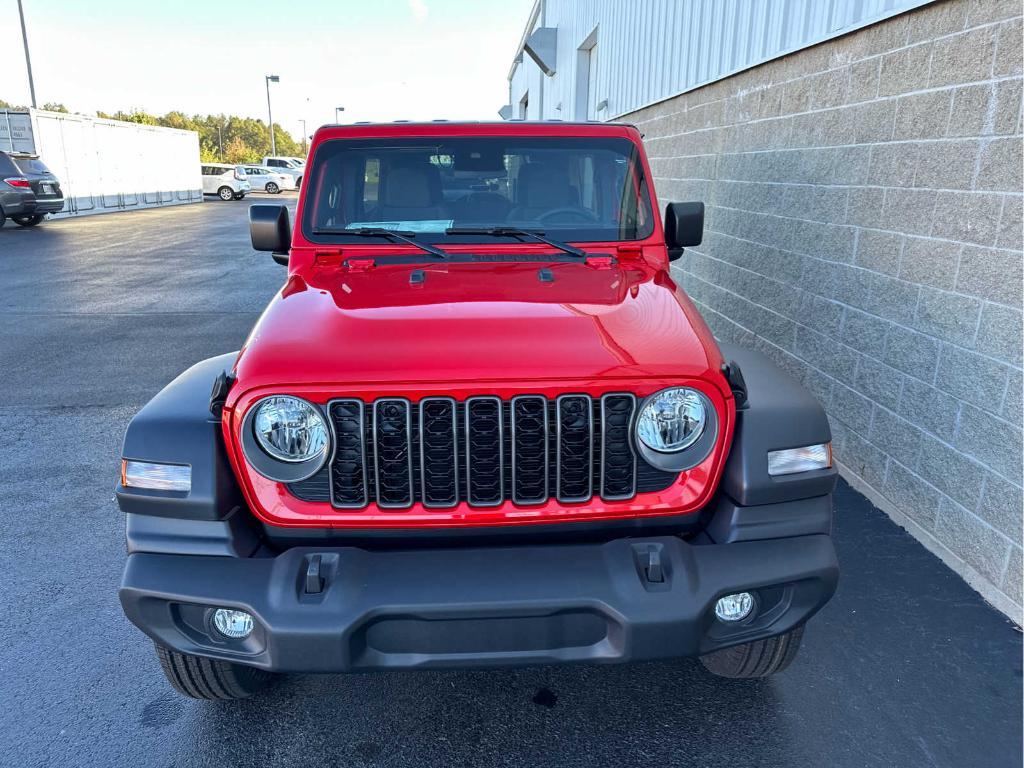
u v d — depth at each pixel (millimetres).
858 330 4391
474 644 2186
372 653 2188
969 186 3436
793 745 2590
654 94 9070
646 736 2650
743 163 6152
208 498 2205
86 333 8773
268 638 2117
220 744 2633
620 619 2127
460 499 2305
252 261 15234
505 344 2299
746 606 2342
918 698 2793
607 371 2221
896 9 3922
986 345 3336
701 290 7387
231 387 2281
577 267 3168
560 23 17484
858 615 3266
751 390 2492
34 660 3074
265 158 48688
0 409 6113
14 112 23516
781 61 5383
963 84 3467
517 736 2660
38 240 18641
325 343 2316
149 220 24953
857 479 4418
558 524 2336
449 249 3289
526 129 3486
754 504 2316
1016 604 3193
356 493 2281
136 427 2297
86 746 2623
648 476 2336
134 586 2191
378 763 2547
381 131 3459
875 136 4195
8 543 4004
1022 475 3139
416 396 2201
